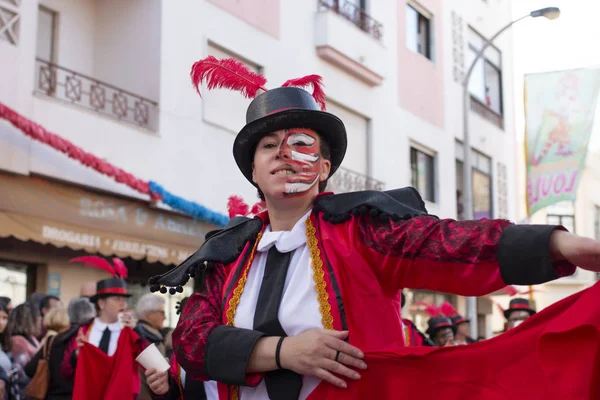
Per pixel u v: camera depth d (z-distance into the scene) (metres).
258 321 2.46
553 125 8.04
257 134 2.57
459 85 21.84
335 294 2.39
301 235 2.53
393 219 2.36
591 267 1.97
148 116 11.76
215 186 12.62
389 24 18.70
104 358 5.87
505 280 2.09
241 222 2.72
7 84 9.55
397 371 2.30
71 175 10.08
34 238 9.44
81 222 10.19
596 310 1.97
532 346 2.19
